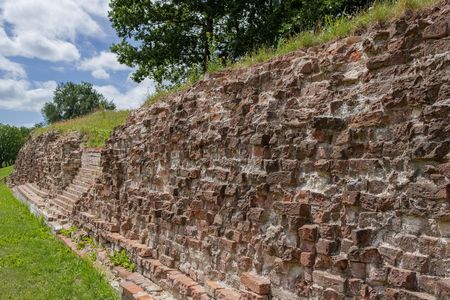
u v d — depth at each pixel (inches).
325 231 179.2
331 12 583.8
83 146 698.8
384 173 163.0
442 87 146.3
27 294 320.5
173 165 314.2
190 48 901.8
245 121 238.1
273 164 212.7
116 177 416.2
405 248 151.7
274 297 201.5
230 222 240.4
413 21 161.8
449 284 133.6
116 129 443.2
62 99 2994.6
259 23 767.7
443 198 140.5
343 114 183.9
